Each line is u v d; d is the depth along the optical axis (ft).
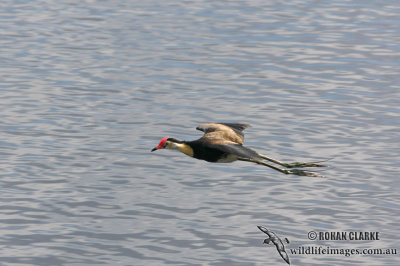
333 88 99.66
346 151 74.90
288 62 114.11
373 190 65.05
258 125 82.89
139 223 58.03
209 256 53.42
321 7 161.38
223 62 113.60
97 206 60.64
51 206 60.29
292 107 90.27
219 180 66.49
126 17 147.64
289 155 73.51
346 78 105.19
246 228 57.62
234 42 127.44
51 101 90.58
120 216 59.00
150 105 90.17
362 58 117.80
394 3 167.02
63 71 105.91
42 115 84.58
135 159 71.31
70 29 135.44
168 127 81.87
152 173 67.87
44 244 54.49
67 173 67.10
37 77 102.12
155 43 125.49
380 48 125.08
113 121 83.30
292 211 60.64
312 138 78.79
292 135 79.51
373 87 100.73
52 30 134.00
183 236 56.08
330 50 122.83
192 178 66.90
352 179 67.41
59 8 155.33
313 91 97.96
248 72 107.76
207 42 127.03
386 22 147.02
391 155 74.02
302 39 130.82
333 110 89.25
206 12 154.20
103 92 95.50
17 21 141.08
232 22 144.36
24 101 90.07
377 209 61.46
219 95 95.30
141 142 76.43
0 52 116.26
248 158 38.96
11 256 52.75
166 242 55.16
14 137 76.28
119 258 52.85
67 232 56.29
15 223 57.36
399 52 122.52
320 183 66.28
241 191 64.28
